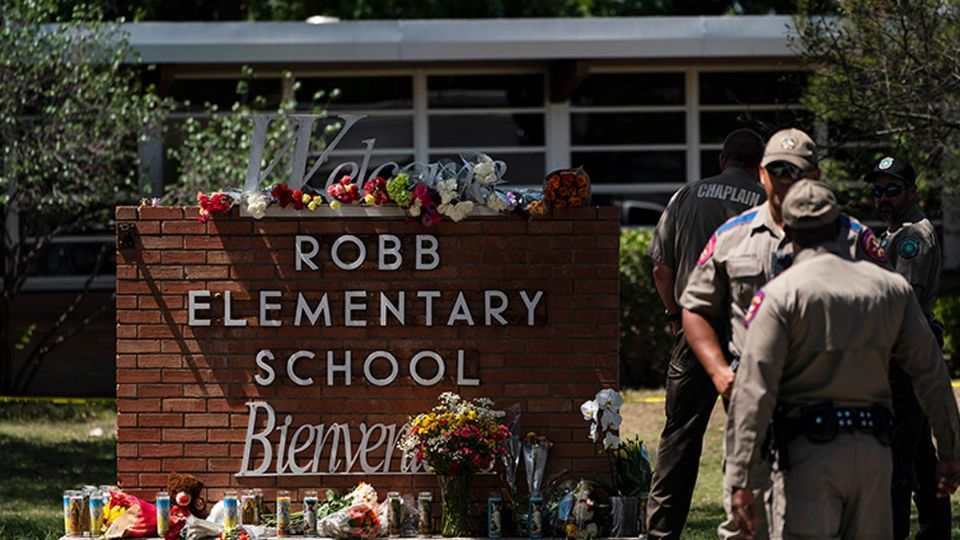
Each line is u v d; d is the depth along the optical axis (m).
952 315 20.89
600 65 22.80
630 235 21.27
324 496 10.48
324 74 22.72
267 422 10.48
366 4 34.56
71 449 16.59
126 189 21.14
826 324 6.72
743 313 7.32
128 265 10.52
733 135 9.19
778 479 6.79
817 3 15.12
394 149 22.94
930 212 18.28
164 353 10.49
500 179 10.71
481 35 21.27
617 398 10.23
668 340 21.05
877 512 6.80
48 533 11.90
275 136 19.61
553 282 10.48
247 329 10.49
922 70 13.98
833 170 16.52
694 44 21.27
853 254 7.13
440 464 10.00
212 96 22.56
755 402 6.69
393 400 10.48
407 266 10.48
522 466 10.42
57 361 22.16
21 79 18.72
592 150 23.14
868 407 6.79
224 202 10.47
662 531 9.32
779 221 7.32
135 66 20.95
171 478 10.28
